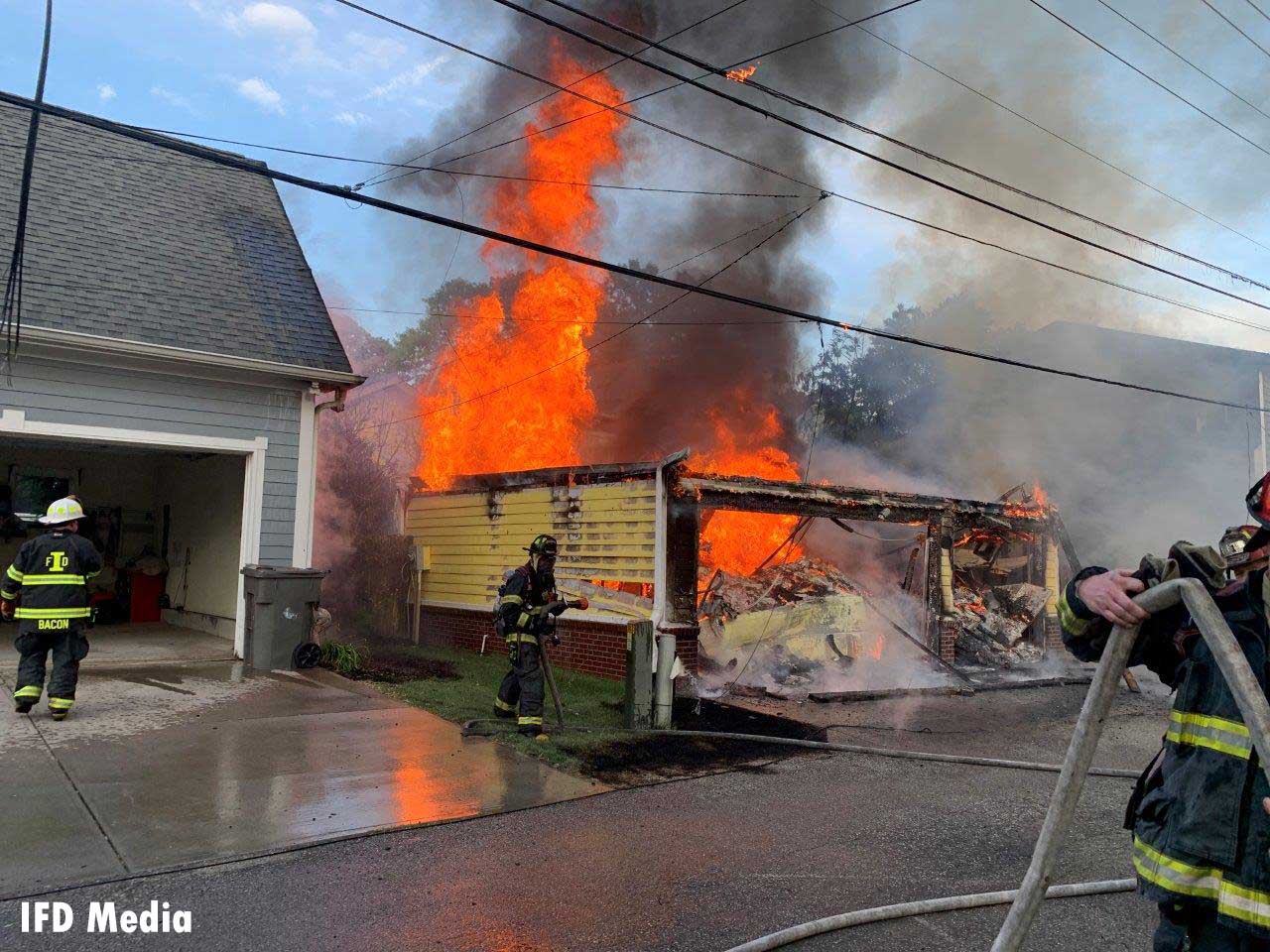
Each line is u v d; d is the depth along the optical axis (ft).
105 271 31.55
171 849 14.35
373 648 41.65
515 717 25.04
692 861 14.94
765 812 17.99
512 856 14.89
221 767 18.84
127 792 16.89
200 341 31.22
